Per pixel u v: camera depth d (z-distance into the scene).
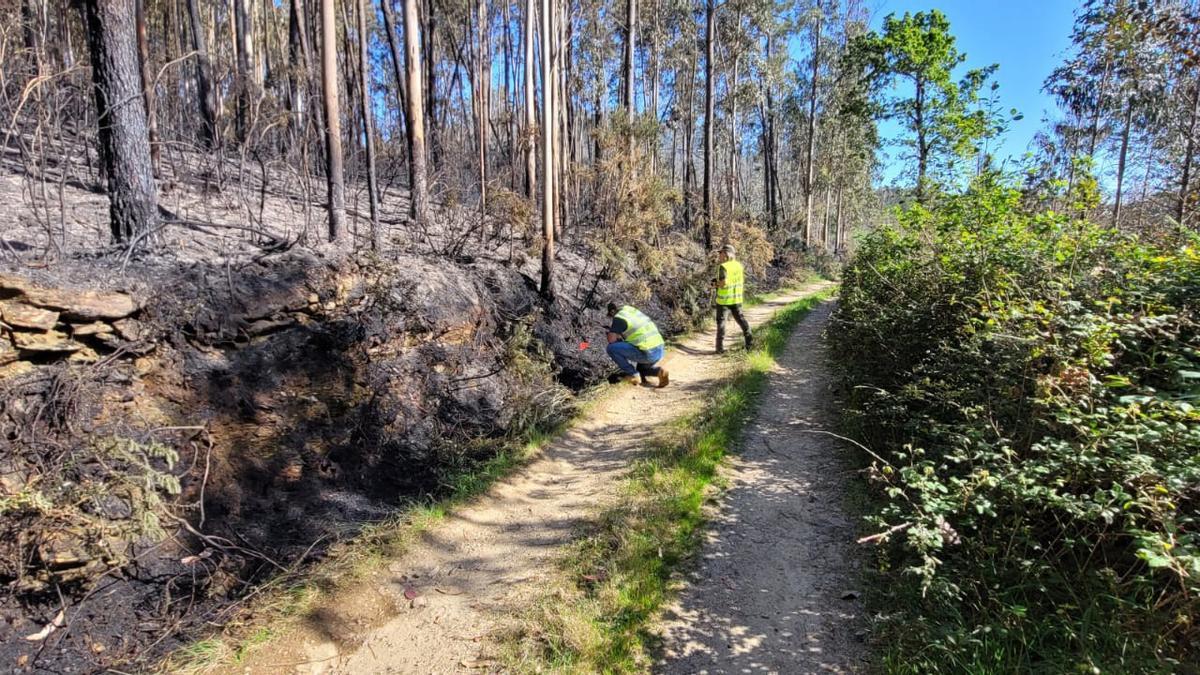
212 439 4.75
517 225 10.10
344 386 5.81
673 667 2.90
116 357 4.32
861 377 5.90
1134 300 3.42
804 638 3.04
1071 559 2.76
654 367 7.99
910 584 3.10
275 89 11.96
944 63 15.81
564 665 2.94
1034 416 3.00
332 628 3.48
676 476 4.86
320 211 9.18
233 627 3.54
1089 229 4.35
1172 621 2.23
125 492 3.73
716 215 17.92
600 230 12.16
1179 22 5.80
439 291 7.38
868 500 4.27
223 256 5.81
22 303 3.89
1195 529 2.41
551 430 6.51
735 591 3.46
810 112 31.14
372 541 4.43
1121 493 2.30
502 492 5.13
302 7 13.94
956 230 5.73
